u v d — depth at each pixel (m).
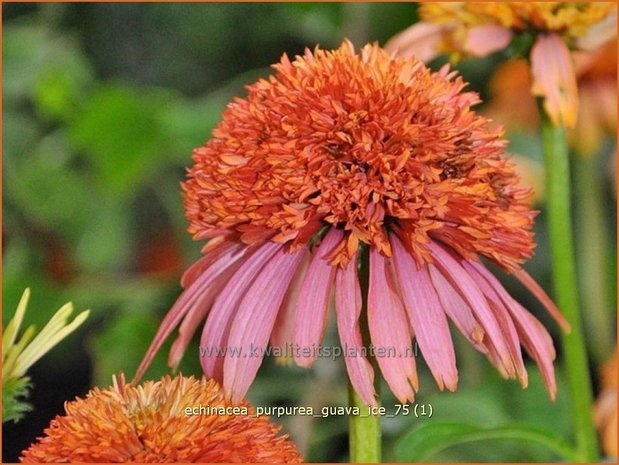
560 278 0.31
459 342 0.39
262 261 0.24
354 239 0.23
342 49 0.25
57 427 0.24
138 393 0.24
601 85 0.40
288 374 0.37
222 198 0.24
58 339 0.25
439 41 0.31
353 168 0.23
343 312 0.23
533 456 0.36
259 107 0.24
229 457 0.23
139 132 0.40
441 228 0.24
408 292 0.23
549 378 0.24
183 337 0.25
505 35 0.30
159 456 0.23
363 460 0.24
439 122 0.23
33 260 0.41
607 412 0.35
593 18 0.30
